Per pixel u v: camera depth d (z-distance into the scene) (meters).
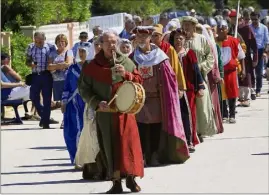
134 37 18.52
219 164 17.81
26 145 20.91
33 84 24.59
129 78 14.33
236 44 24.61
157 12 55.81
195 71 19.34
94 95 14.38
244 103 29.16
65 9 40.16
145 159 17.72
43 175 16.75
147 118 17.47
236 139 21.53
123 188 15.12
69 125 17.50
